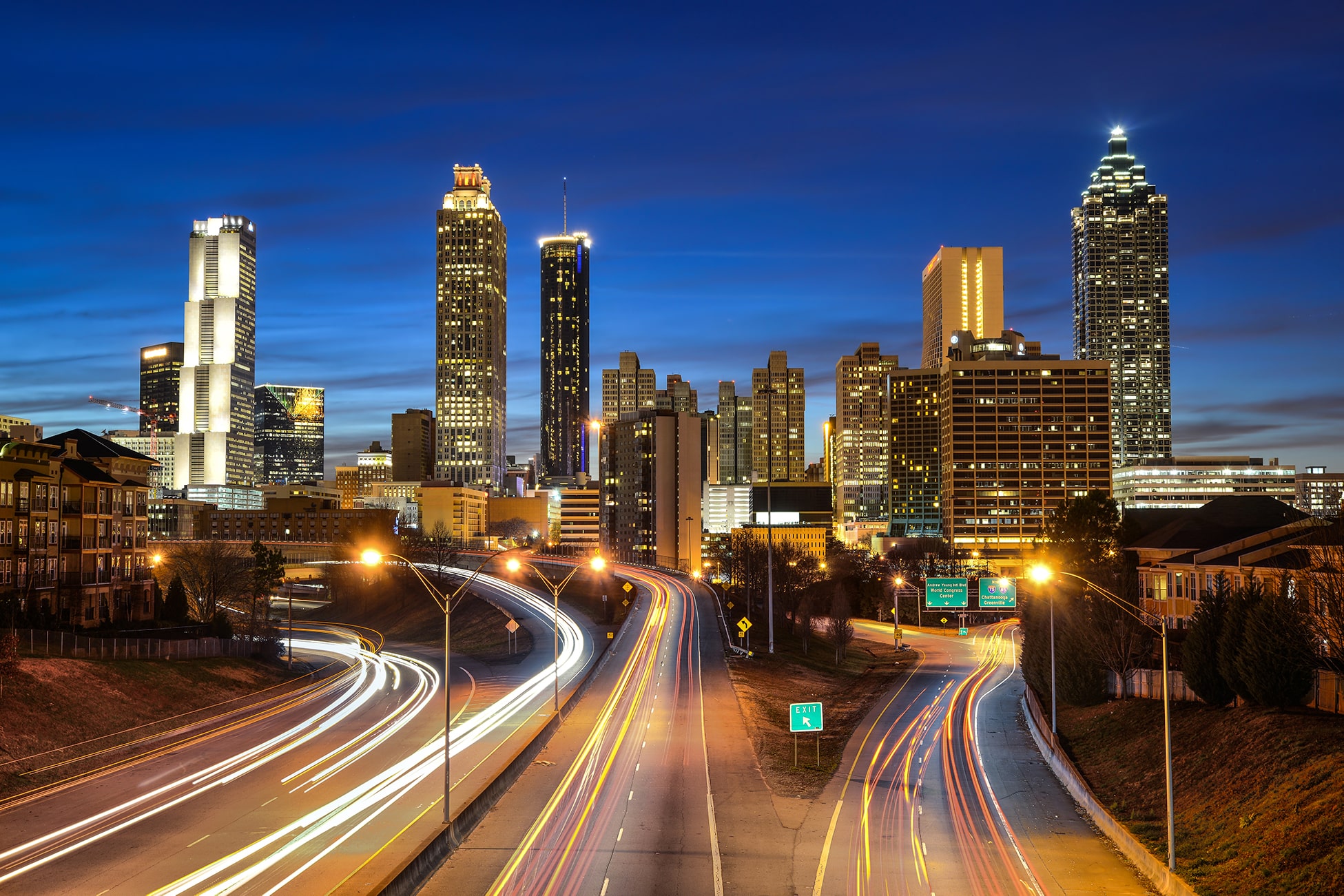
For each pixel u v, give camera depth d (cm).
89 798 4944
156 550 14138
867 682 10294
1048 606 8431
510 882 3694
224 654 9319
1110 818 4503
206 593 13212
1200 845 4069
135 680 7244
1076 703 7356
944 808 4981
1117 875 3928
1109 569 9306
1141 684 7000
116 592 10769
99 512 10556
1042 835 4506
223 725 7106
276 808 4731
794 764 5900
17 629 7475
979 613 16625
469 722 7225
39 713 5966
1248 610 5453
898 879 3816
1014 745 6706
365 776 5428
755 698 8412
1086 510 11294
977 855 4169
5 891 3562
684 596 16775
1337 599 5022
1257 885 3472
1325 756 4234
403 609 17575
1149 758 5522
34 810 4703
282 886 3603
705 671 9900
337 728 7025
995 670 11056
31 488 9562
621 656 10975
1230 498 9750
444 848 4009
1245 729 4994
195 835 4275
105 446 11206
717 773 5569
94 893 3547
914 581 19075
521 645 12475
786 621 14425
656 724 7119
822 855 4109
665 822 4544
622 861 3966
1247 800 4288
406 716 7581
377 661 11731
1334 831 3519
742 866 3925
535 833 4347
